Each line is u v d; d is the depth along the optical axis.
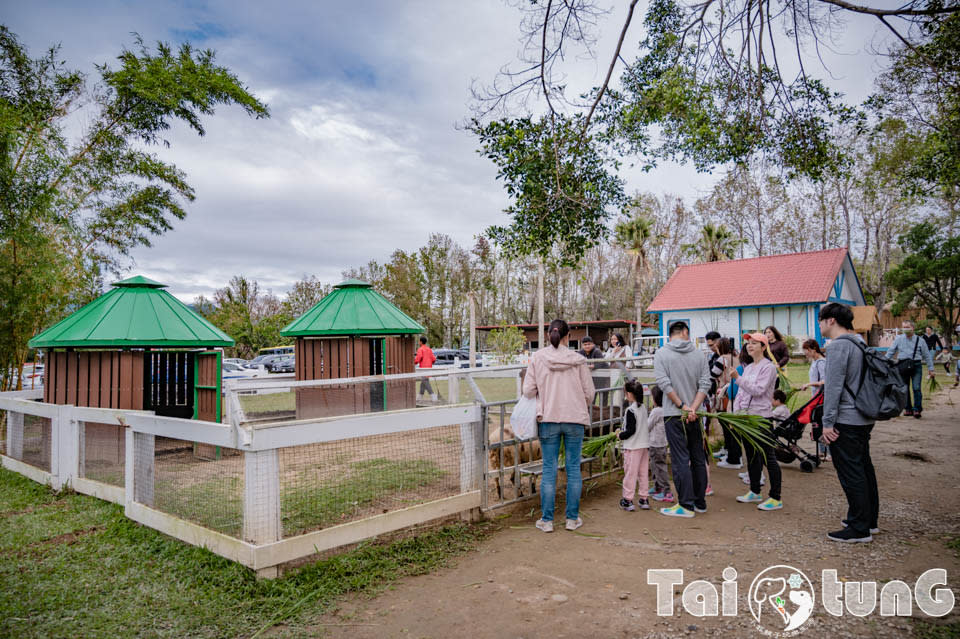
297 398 9.13
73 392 7.64
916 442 7.96
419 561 4.01
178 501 4.41
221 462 4.07
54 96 9.43
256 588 3.49
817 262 28.56
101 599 3.41
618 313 50.31
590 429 6.05
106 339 7.30
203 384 8.03
